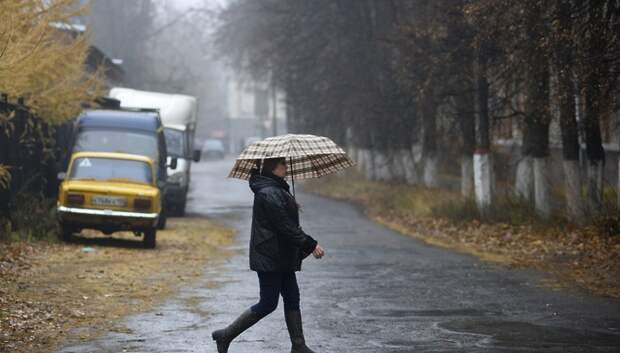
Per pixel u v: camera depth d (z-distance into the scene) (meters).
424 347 22.14
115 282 34.00
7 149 47.66
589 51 43.06
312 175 21.61
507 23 47.19
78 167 49.47
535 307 28.45
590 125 49.81
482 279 35.91
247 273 37.94
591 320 25.88
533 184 65.12
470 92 64.25
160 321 25.98
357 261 43.28
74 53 48.50
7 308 26.83
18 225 48.81
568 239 48.53
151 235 48.31
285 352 21.78
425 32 60.41
